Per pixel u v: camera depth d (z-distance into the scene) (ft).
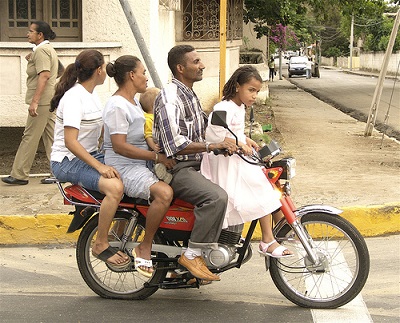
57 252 24.32
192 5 53.72
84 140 19.44
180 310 18.66
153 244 18.54
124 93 18.70
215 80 55.57
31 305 19.12
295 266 19.19
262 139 40.73
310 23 128.06
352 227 18.20
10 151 37.91
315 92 110.32
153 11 36.86
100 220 18.40
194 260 17.95
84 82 19.42
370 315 18.07
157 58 38.27
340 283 19.63
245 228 24.77
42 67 29.25
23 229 25.14
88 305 19.12
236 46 62.13
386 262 22.41
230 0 58.03
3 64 34.09
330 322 17.58
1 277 21.59
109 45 35.50
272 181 18.20
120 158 18.67
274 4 73.92
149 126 19.43
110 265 18.88
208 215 17.53
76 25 37.99
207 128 18.25
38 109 29.81
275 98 88.22
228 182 17.98
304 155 37.91
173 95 18.01
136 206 18.67
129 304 19.21
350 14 88.58
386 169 33.83
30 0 38.14
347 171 33.30
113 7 35.94
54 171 19.21
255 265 22.52
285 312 18.37
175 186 17.95
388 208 25.57
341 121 57.57
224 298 19.61
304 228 18.43
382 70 45.32
